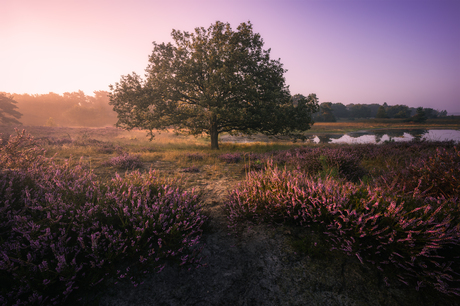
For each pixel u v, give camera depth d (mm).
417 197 2848
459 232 1989
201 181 6098
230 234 2914
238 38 16172
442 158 3678
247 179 4344
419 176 3740
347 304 1776
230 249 2590
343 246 2330
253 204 3213
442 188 3334
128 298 1870
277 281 2066
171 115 16578
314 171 5789
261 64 16812
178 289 1999
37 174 3162
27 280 1606
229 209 3477
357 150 8703
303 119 16234
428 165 3859
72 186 2900
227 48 16000
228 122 17359
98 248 2033
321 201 2730
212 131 17000
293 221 3014
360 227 2305
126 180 3695
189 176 6727
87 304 1774
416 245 2090
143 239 2342
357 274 2066
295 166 6539
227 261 2381
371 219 2385
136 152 12039
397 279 1990
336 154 6223
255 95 15086
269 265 2283
